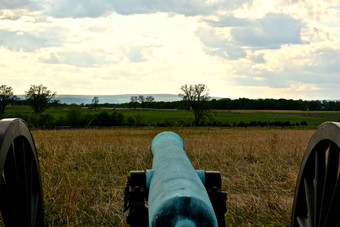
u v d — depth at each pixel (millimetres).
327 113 110875
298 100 135375
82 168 7586
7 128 1959
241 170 7367
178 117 76250
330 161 2172
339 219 2072
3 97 61594
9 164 2078
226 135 20422
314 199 2389
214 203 3062
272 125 49344
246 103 132750
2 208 2121
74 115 35781
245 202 5051
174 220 1891
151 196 2225
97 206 4766
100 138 15109
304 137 18031
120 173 7352
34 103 60625
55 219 4246
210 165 8156
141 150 10344
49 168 6438
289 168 7430
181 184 2105
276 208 4816
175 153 3021
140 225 2938
